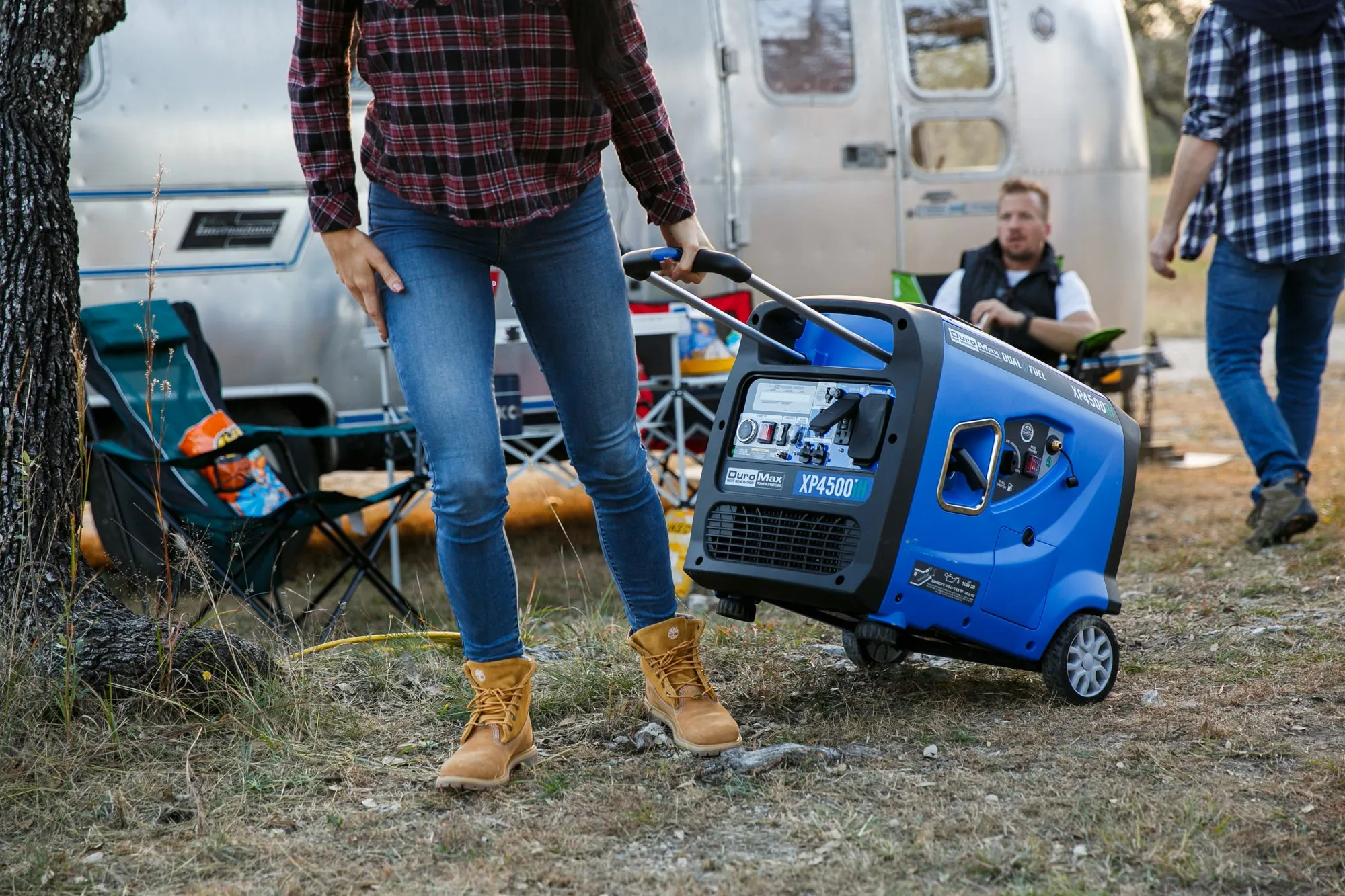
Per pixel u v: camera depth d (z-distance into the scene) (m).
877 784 2.37
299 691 2.85
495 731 2.41
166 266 4.76
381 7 2.11
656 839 2.17
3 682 2.60
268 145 4.88
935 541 2.59
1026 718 2.72
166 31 4.73
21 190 2.92
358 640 3.31
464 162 2.15
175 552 3.53
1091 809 2.21
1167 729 2.62
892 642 2.57
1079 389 2.91
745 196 5.51
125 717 2.67
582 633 3.46
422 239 2.24
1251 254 4.47
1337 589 3.77
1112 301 6.28
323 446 5.13
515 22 2.11
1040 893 1.92
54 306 2.95
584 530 5.91
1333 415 8.79
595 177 2.36
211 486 4.11
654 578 2.58
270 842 2.17
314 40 2.17
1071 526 2.81
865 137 5.71
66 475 2.96
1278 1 4.32
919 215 5.83
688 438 5.28
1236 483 6.61
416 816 2.29
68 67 3.02
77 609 2.86
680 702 2.58
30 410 2.90
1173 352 14.12
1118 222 6.27
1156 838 2.09
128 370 4.16
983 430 2.69
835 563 2.59
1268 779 2.34
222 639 2.90
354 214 2.23
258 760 2.55
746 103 5.50
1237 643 3.25
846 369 2.65
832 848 2.11
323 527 3.79
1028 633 2.76
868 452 2.58
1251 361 4.59
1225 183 4.54
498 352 4.97
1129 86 6.32
